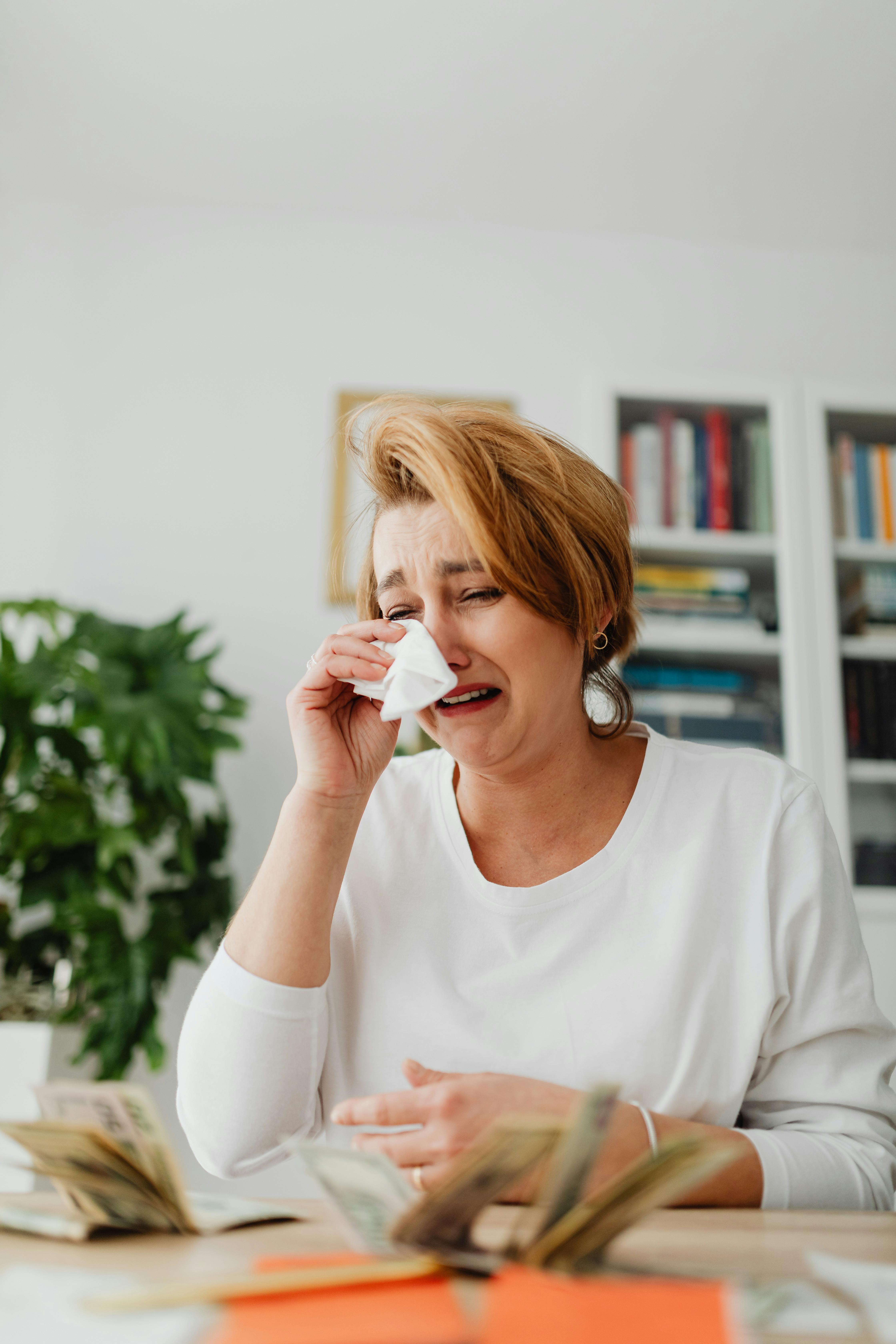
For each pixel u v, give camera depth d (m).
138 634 2.29
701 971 0.84
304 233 2.79
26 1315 0.37
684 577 2.41
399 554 0.85
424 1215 0.40
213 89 2.39
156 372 2.66
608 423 2.45
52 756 2.24
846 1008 0.83
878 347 2.85
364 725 0.86
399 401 0.92
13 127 2.51
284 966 0.80
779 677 2.40
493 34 2.25
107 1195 0.51
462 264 2.81
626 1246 0.50
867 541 2.50
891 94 2.40
